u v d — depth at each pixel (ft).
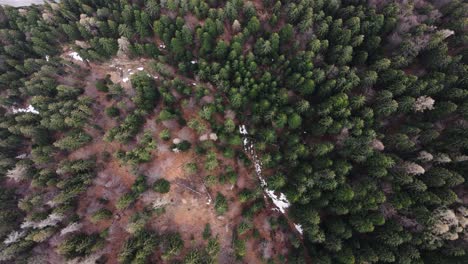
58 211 125.08
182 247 125.70
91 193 136.77
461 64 130.31
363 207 114.42
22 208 127.24
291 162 129.90
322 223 127.03
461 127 121.29
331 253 118.21
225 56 144.87
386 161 114.42
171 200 135.03
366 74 130.11
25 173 136.15
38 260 119.96
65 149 143.33
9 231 126.52
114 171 141.18
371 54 145.38
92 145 146.41
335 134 129.29
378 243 114.32
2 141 142.51
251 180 140.15
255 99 140.36
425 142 123.24
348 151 123.75
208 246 119.96
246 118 145.48
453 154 119.03
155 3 147.33
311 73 131.03
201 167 139.44
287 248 130.11
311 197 122.52
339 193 115.44
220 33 148.56
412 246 111.24
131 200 126.31
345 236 114.21
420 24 138.41
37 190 137.90
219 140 140.46
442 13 148.87
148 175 134.51
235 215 134.51
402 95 132.36
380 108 127.54
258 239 131.34
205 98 140.05
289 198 127.85
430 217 108.47
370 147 117.19
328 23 141.79
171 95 138.82
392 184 118.01
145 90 136.87
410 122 132.26
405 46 134.21
